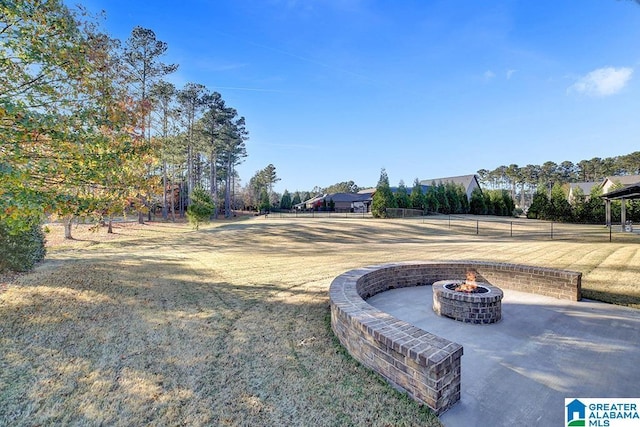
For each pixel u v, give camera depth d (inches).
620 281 265.0
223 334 155.3
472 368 128.3
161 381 112.7
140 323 166.4
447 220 1106.7
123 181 203.8
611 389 112.9
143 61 835.4
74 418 92.5
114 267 297.0
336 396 104.3
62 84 174.2
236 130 1529.3
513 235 765.3
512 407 101.5
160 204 971.3
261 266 338.3
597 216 1149.1
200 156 1609.3
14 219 126.3
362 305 152.6
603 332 166.2
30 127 135.8
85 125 168.7
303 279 277.1
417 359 100.7
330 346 142.5
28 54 154.4
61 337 145.7
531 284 245.0
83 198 170.2
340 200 2106.3
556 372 124.9
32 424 89.6
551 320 185.0
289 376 117.0
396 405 99.5
